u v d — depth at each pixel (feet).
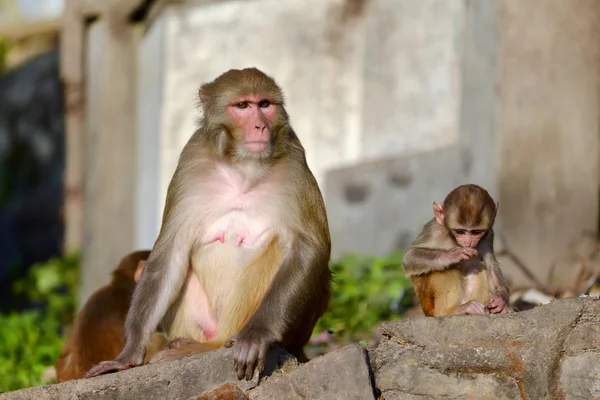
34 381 45.34
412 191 61.21
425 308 33.45
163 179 69.72
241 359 27.73
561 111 49.60
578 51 49.78
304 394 27.40
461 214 32.12
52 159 116.78
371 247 63.05
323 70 68.33
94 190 70.28
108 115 69.56
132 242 69.67
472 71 53.06
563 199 49.47
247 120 31.09
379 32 66.80
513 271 48.01
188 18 70.49
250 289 31.22
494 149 49.90
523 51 49.47
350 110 67.87
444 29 63.00
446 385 27.40
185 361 28.19
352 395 26.99
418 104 64.34
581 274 43.24
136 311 31.12
